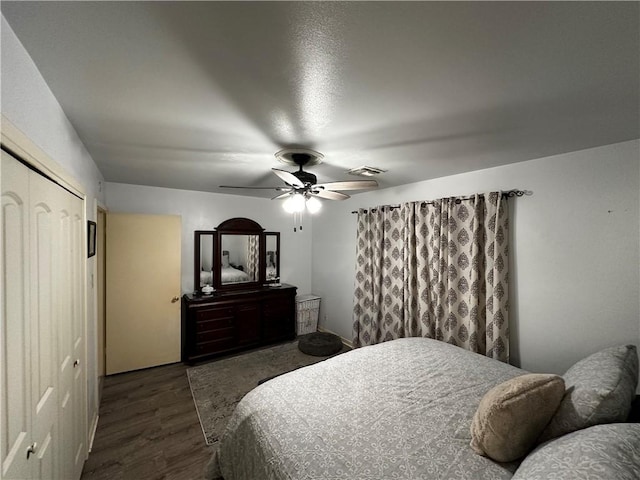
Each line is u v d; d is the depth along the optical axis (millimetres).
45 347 1192
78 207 1750
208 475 1721
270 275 4594
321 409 1529
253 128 1669
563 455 922
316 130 1698
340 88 1237
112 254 3193
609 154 1938
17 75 916
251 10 804
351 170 2676
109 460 1944
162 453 2020
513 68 1085
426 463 1164
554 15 812
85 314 1894
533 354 2322
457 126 1643
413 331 3172
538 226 2289
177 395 2797
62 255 1416
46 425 1204
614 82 1179
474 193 2693
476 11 804
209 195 4051
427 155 2201
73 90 1246
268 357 3721
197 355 3561
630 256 1864
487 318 2529
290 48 972
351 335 4160
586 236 2045
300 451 1238
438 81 1181
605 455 842
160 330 3451
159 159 2328
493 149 2059
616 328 1920
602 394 1098
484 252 2623
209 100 1344
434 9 797
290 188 2381
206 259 4020
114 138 1832
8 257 888
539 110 1441
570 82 1184
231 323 3824
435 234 2943
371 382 1804
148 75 1138
